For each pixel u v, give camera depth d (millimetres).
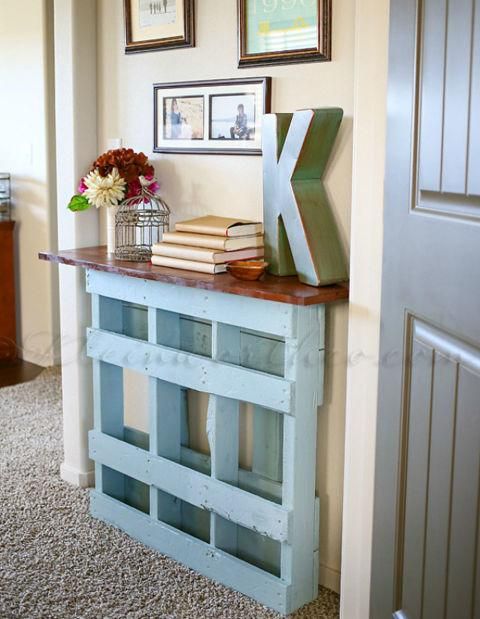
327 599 2434
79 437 3125
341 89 2268
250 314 2316
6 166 4980
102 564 2588
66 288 3059
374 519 1890
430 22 1529
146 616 2309
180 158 2756
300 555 2361
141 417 3049
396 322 1707
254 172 2537
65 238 3047
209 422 2498
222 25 2553
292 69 2379
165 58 2746
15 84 4816
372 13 1963
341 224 2314
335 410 2402
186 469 2572
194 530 2771
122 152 2727
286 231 2314
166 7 2695
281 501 2434
